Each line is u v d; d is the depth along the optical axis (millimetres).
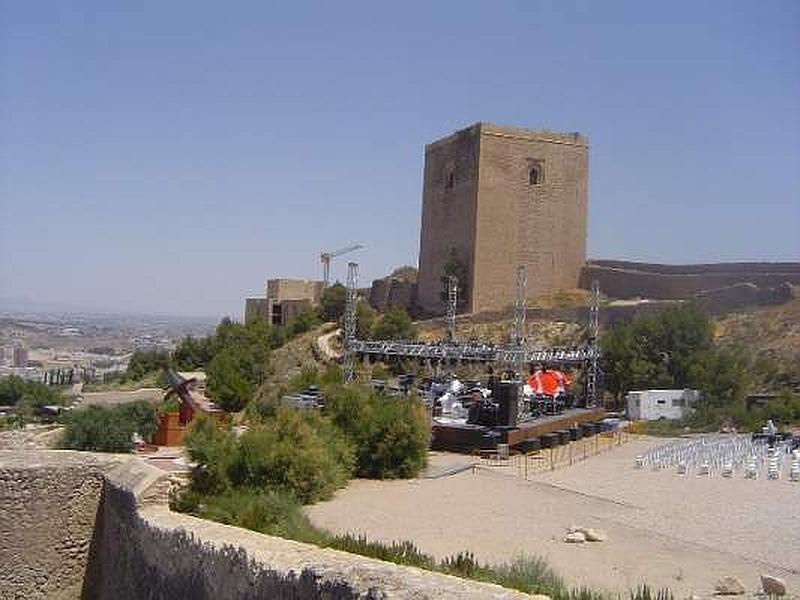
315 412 33812
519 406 42562
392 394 39812
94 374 149625
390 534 22391
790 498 28250
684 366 60031
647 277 85688
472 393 48125
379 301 103688
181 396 45219
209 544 13719
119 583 17047
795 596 16922
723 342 69250
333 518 24406
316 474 27344
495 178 87438
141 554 16000
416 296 98188
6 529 17609
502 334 77625
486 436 38531
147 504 16609
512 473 33375
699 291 82625
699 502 27516
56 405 82688
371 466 32281
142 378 110125
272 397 56781
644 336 62812
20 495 17766
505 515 25250
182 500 22406
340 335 85750
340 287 98625
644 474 33281
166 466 29375
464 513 25453
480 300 86500
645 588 15938
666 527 23891
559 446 42625
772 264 80500
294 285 124500
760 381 61344
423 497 28062
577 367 66750
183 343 110500
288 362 85125
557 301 86312
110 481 18109
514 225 88188
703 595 16828
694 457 37125
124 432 38969
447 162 92250
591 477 32562
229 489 25922
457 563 17000
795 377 59656
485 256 86812
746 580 18516
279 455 27047
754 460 34812
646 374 60812
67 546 18188
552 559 20016
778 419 50938
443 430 40156
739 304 77000
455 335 74438
